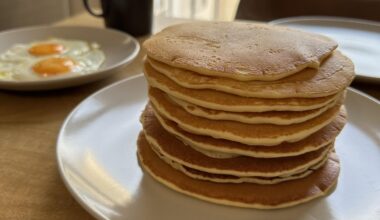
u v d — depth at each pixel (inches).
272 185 10.1
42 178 11.2
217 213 9.6
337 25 21.7
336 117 10.9
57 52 19.7
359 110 13.4
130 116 13.3
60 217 9.9
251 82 9.2
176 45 10.3
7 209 10.0
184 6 44.8
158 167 10.6
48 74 17.8
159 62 10.1
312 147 9.8
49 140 12.9
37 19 38.6
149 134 11.0
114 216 9.2
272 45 10.3
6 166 11.6
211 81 9.2
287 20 21.8
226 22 12.2
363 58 18.1
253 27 11.7
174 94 9.5
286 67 9.4
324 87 9.4
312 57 9.9
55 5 40.1
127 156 11.4
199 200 9.9
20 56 19.5
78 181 10.0
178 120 9.7
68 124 12.1
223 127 9.4
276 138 9.2
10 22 36.0
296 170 9.8
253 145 9.6
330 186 10.2
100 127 12.5
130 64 18.8
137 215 9.3
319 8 27.1
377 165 11.2
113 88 14.1
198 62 9.5
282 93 9.0
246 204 9.7
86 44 20.4
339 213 9.5
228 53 9.9
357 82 16.2
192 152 10.3
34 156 12.1
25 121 14.0
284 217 9.5
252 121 9.2
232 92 9.1
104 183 10.2
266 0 27.5
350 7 26.7
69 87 16.1
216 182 10.1
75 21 25.9
